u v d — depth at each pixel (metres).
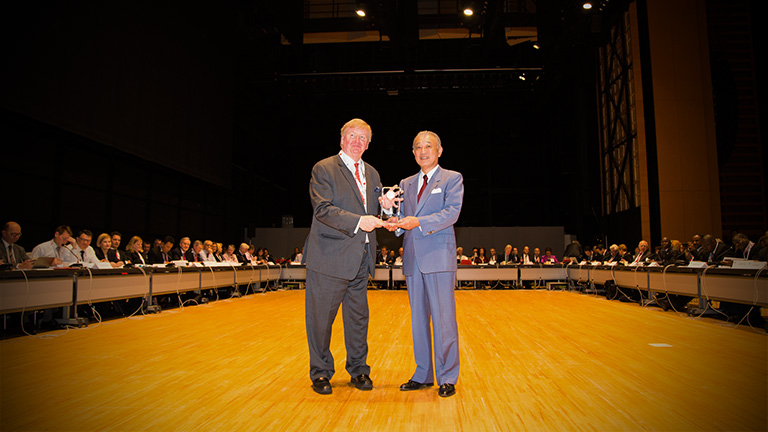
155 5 8.21
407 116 16.81
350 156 2.27
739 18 9.84
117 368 2.63
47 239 6.58
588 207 13.50
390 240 14.45
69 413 1.80
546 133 16.30
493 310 6.10
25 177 6.23
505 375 2.47
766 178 9.46
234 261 8.62
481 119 16.70
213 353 3.12
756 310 4.86
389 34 11.43
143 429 1.61
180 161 9.09
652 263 6.83
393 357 3.04
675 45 9.86
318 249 2.14
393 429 1.61
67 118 6.26
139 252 6.55
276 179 16.48
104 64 6.96
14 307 3.62
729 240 9.39
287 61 13.70
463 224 16.44
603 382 2.31
